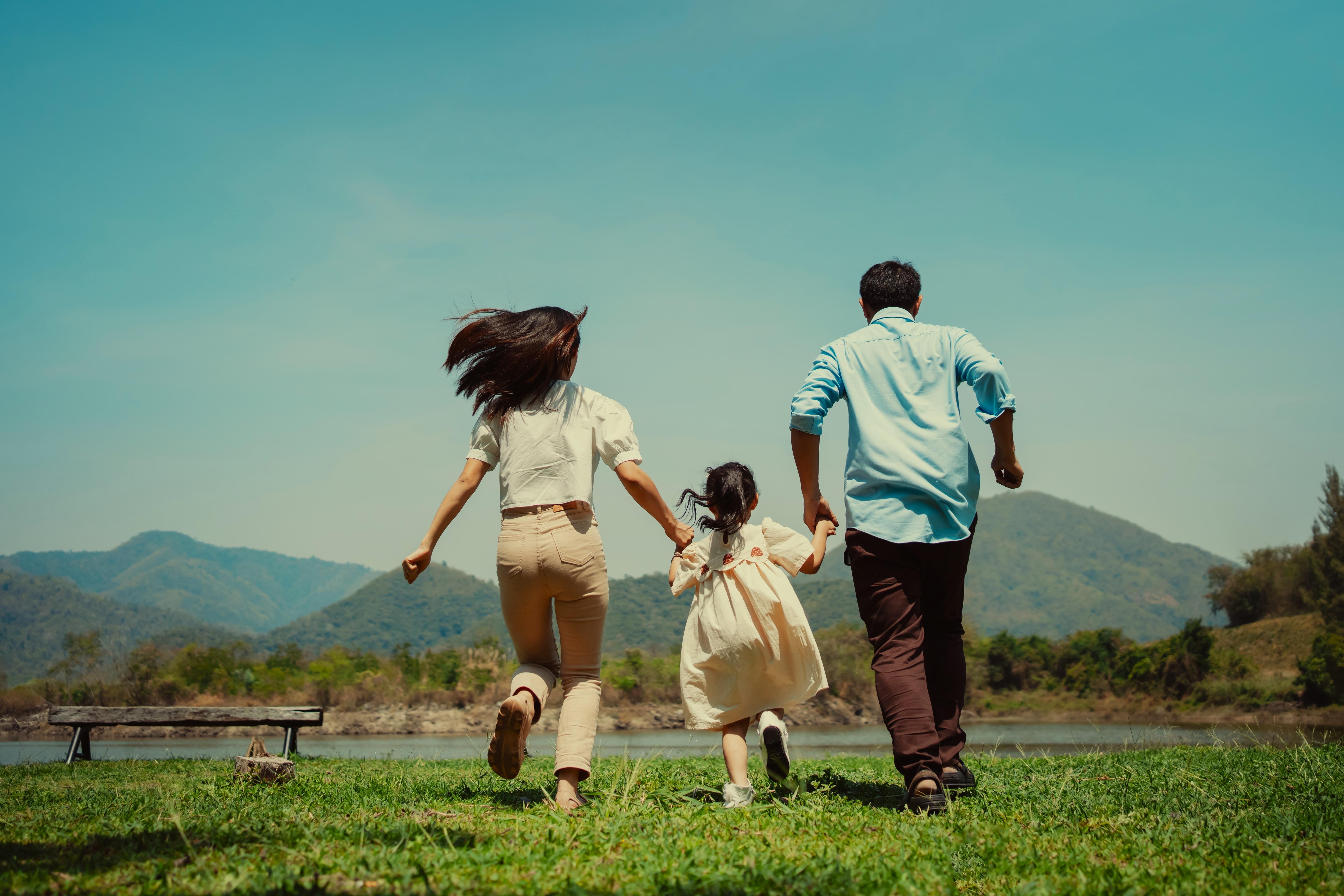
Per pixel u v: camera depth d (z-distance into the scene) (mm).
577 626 3578
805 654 3736
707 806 3326
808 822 2988
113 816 3273
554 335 3674
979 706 63594
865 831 2832
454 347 3729
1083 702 61219
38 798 4066
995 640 72188
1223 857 2402
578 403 3699
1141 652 62312
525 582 3500
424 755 12828
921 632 3604
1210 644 56625
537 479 3539
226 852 2336
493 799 3723
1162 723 36438
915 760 3342
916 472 3580
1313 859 2373
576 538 3492
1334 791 3457
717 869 2230
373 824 2838
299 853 2328
